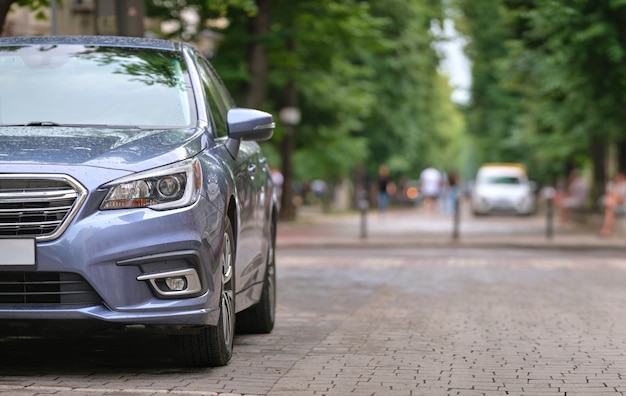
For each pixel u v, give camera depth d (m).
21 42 9.43
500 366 8.98
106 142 8.02
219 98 9.73
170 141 8.16
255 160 10.10
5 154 7.68
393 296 14.80
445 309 13.17
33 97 8.81
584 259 23.28
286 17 31.64
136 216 7.64
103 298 7.57
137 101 8.84
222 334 8.39
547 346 10.16
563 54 30.97
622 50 30.33
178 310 7.75
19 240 7.50
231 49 30.81
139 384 7.79
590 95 32.00
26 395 7.26
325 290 15.71
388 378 8.32
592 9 30.44
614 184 33.03
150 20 29.55
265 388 7.79
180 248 7.72
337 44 35.41
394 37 52.28
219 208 8.12
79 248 7.52
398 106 55.47
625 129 35.16
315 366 8.80
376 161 57.03
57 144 7.89
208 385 7.83
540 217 52.19
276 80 37.50
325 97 42.72
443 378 8.37
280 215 42.69
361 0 48.62
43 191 7.55
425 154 65.56
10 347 9.53
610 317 12.50
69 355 9.10
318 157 49.50
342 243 28.84
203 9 27.06
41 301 7.60
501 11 37.38
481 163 94.56
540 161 56.59
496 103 68.44
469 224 41.50
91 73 9.06
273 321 10.95
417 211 61.75
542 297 14.77
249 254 9.42
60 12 26.34
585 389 8.02
